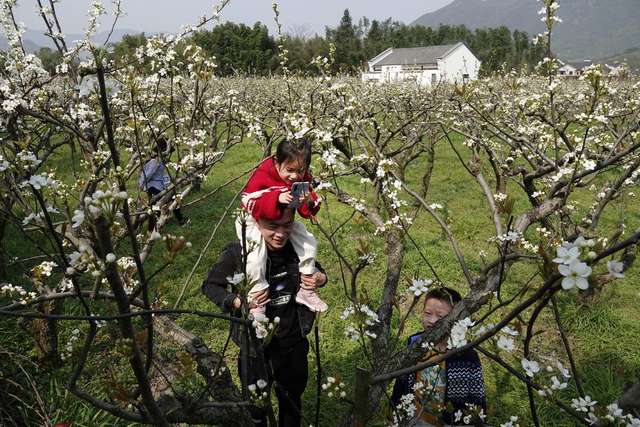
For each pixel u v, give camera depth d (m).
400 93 12.72
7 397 3.38
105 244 1.24
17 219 1.87
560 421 3.73
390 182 3.06
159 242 6.97
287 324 2.75
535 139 5.82
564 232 4.55
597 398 3.92
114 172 1.39
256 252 2.55
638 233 1.12
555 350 4.71
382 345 2.49
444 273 6.38
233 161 12.75
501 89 8.69
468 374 2.70
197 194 9.88
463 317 2.17
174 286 5.87
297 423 2.99
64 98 4.09
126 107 4.23
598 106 4.25
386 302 2.88
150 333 1.69
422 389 2.40
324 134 3.36
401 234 3.10
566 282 1.08
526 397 4.01
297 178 2.55
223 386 2.62
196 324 5.10
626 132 3.11
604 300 5.56
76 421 3.38
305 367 2.91
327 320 5.16
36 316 1.28
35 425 3.27
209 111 6.22
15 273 5.53
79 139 2.55
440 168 12.35
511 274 6.25
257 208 2.46
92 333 1.53
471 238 7.68
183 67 4.80
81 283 5.27
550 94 3.99
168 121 4.49
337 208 8.41
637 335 4.97
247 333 1.64
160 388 2.96
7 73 3.86
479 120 5.38
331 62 5.25
